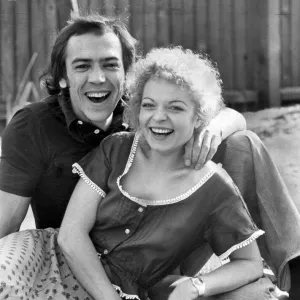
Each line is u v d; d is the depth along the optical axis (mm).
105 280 3291
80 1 9328
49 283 3316
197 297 3205
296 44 9977
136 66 3406
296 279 3801
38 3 9281
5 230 3627
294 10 9914
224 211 3322
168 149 3256
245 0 9773
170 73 3195
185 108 3225
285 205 3627
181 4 9688
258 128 7824
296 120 7930
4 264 3143
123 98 3887
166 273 3428
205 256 3715
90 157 3525
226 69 9859
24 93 9164
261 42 9750
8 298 3111
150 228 3311
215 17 9789
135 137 3447
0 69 9305
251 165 3676
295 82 10055
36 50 9320
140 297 3418
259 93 9836
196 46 9789
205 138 3377
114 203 3346
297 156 6418
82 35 3658
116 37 3734
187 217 3281
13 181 3607
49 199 3758
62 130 3674
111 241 3373
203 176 3309
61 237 3346
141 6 9570
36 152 3635
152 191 3314
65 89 3812
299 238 3570
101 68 3654
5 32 9281
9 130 3666
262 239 3717
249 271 3311
